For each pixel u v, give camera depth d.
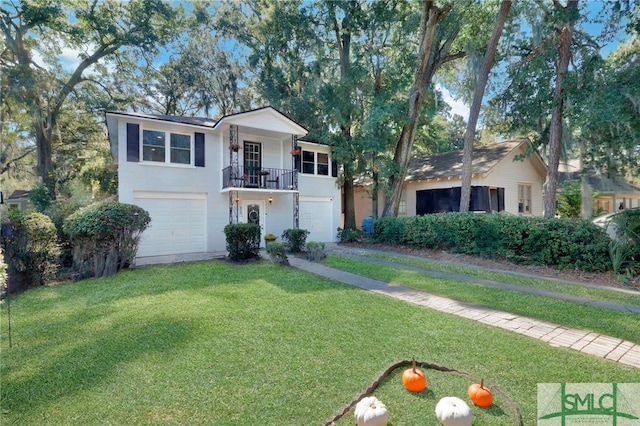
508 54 13.68
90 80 19.62
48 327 4.52
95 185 19.66
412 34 15.84
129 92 20.95
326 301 5.61
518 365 3.32
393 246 13.39
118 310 5.18
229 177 12.36
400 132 15.91
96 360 3.50
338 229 16.22
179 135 12.13
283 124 13.35
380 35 15.98
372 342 3.89
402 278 7.50
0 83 15.08
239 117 12.34
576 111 10.70
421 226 12.16
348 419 2.54
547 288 6.73
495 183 15.49
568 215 16.67
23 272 7.38
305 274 7.89
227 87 22.03
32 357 3.61
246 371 3.23
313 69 15.70
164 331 4.26
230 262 9.59
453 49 16.16
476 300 5.72
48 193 16.23
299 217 15.11
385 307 5.28
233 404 2.71
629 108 9.53
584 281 7.54
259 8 17.53
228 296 5.93
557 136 11.88
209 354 3.60
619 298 5.95
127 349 3.75
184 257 10.94
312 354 3.59
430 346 3.78
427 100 15.96
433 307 5.36
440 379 3.08
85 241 7.96
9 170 20.02
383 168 14.70
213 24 19.47
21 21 16.22
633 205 19.78
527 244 9.16
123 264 8.45
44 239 7.66
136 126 11.24
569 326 4.45
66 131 20.66
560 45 11.73
